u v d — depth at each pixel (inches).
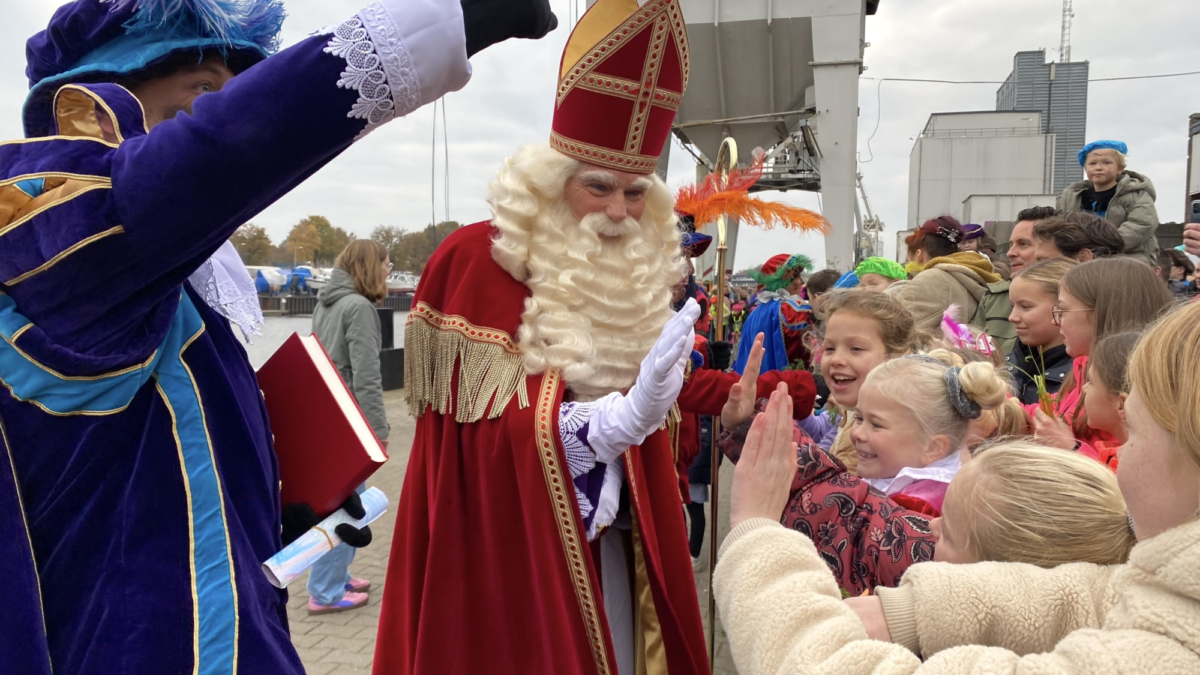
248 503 40.9
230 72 45.8
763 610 42.0
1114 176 182.1
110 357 34.7
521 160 76.4
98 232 32.0
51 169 33.2
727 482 246.2
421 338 74.3
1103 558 44.2
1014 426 81.0
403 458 284.2
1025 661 33.5
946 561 51.9
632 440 64.7
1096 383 74.8
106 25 40.6
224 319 46.4
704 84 516.4
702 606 149.4
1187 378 30.0
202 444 38.6
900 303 100.0
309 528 46.6
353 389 154.4
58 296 33.4
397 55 32.8
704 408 85.9
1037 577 41.8
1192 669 28.6
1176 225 343.6
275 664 37.7
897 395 74.9
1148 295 87.4
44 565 34.7
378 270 158.1
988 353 115.0
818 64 476.7
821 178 489.4
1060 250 125.8
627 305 75.0
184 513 37.1
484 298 73.7
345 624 145.8
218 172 31.5
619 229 76.1
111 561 35.2
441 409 73.1
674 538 74.6
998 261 202.5
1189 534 29.6
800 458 69.7
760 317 174.6
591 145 73.4
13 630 32.3
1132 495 33.0
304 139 32.5
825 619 40.6
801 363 172.7
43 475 34.6
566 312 72.7
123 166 32.3
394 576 79.6
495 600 70.0
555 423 67.3
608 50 71.7
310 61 32.1
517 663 69.1
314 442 47.9
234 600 37.1
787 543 45.0
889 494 72.8
